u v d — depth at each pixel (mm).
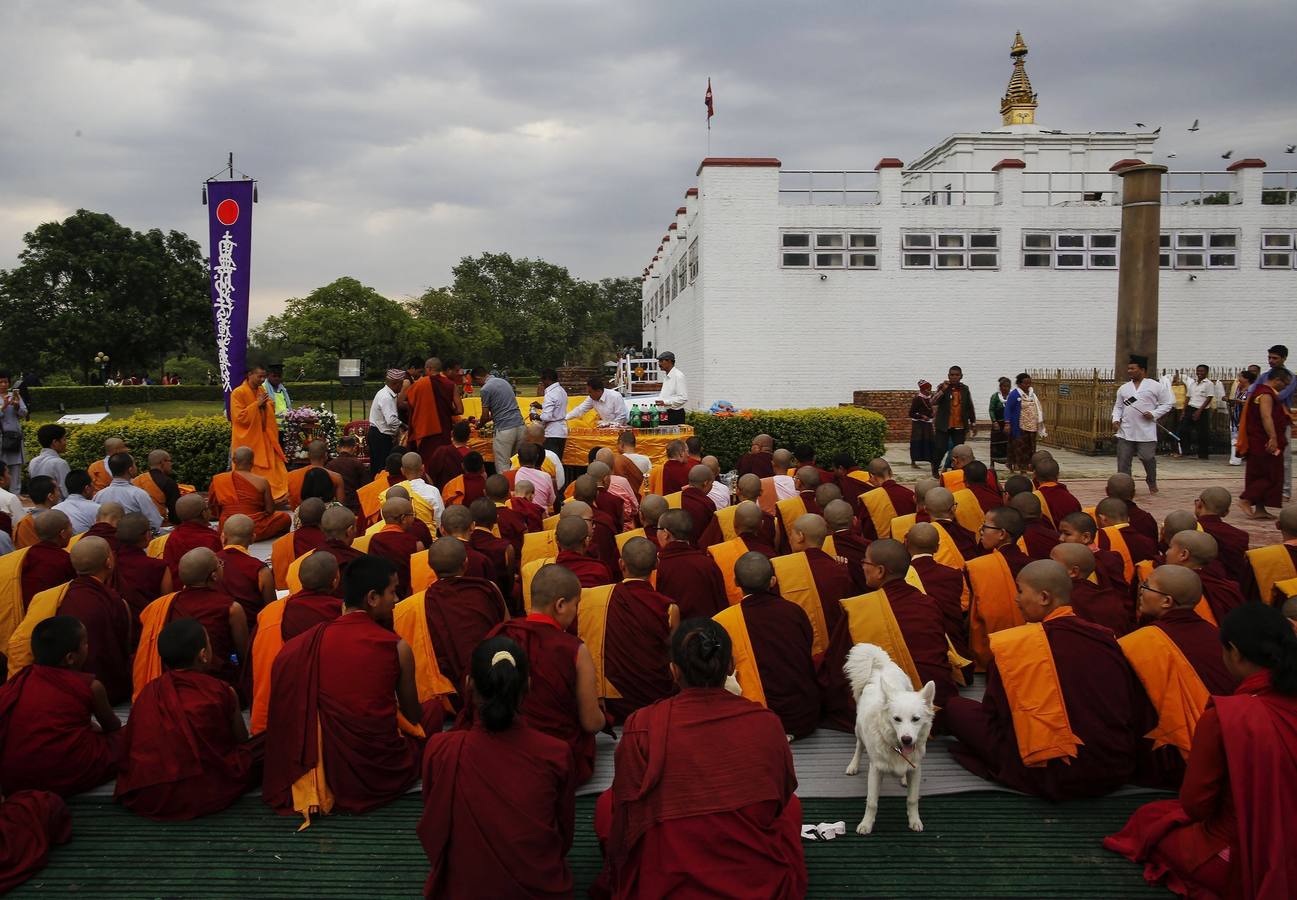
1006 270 21969
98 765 4559
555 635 4535
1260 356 22406
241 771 4492
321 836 4172
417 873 3869
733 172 21594
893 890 3699
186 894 3725
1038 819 4309
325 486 8477
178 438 13844
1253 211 22250
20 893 3738
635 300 93062
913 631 5230
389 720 4465
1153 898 3641
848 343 21875
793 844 3348
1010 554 6117
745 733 3205
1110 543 6547
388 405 12742
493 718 3285
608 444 13750
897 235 21828
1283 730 3148
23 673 4469
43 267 48531
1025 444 15234
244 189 12906
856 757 4785
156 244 52031
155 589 6258
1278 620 3324
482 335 59031
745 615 5195
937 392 15445
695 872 2984
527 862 3197
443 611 5238
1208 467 15992
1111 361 22109
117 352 50562
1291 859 3041
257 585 5957
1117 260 22047
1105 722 4383
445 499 9117
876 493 8375
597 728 4480
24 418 17484
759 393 21812
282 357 63000
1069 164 25922
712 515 8266
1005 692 4488
